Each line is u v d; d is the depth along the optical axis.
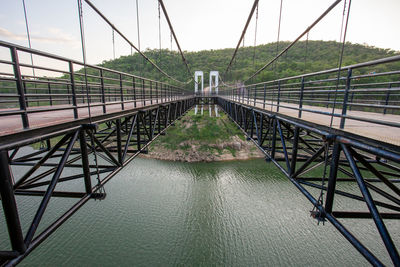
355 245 2.92
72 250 14.40
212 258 14.48
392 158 2.44
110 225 16.78
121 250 14.61
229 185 23.86
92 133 4.54
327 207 3.65
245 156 33.41
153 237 15.87
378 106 2.75
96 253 14.26
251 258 14.62
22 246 2.69
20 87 2.86
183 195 21.55
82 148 4.25
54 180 3.35
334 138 3.50
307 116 5.92
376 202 4.38
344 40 3.57
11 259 2.64
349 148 3.24
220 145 35.62
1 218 16.19
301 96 5.20
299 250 15.23
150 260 14.05
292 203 20.34
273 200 20.84
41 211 3.04
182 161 31.86
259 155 33.59
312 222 17.88
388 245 2.43
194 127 42.62
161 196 21.17
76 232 15.90
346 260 14.50
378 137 2.82
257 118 11.81
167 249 14.95
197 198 21.06
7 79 2.64
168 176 26.06
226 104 23.62
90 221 17.08
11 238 2.65
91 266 13.38
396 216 3.79
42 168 24.30
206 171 27.83
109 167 6.03
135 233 16.11
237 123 14.12
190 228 16.98
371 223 17.39
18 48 2.82
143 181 24.34
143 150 8.23
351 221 17.62
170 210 19.00
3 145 2.48
